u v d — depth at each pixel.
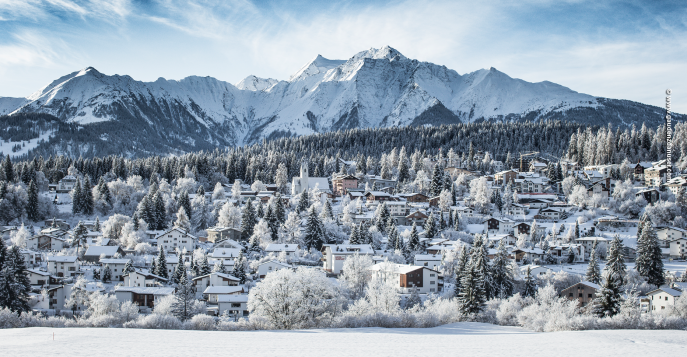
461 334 67.12
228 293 111.56
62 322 85.44
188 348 52.59
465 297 95.75
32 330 66.31
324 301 83.25
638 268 126.44
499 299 102.00
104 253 158.50
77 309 110.62
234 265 137.00
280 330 72.75
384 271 123.12
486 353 51.56
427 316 82.19
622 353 51.69
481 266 110.62
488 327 81.94
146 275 126.44
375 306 88.31
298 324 77.62
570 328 74.88
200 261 140.12
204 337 60.78
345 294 106.81
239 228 196.62
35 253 158.88
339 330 73.12
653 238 125.69
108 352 49.44
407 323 80.50
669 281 125.19
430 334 66.56
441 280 130.00
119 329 68.38
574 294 106.62
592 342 58.38
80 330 66.62
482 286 97.62
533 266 132.25
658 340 59.84
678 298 90.56
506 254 114.44
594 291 105.12
